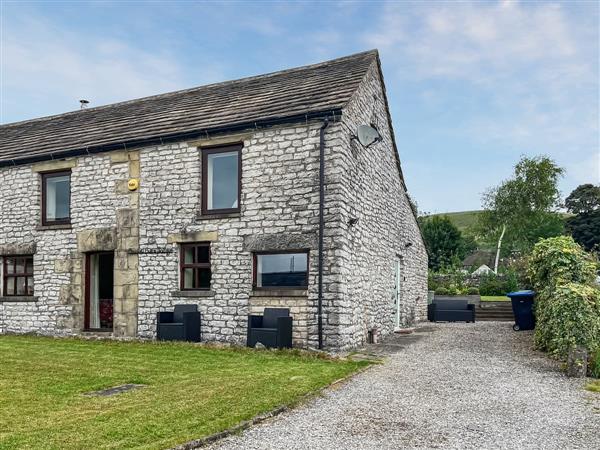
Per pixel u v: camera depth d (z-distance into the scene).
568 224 50.16
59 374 8.19
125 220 13.22
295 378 7.77
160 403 6.27
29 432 5.15
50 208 14.66
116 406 6.14
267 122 11.60
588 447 5.07
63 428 5.28
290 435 5.34
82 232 13.76
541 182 42.28
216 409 6.00
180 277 12.56
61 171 14.47
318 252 10.97
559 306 8.96
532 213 42.66
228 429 5.34
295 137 11.49
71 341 12.35
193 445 4.89
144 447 4.73
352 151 11.88
